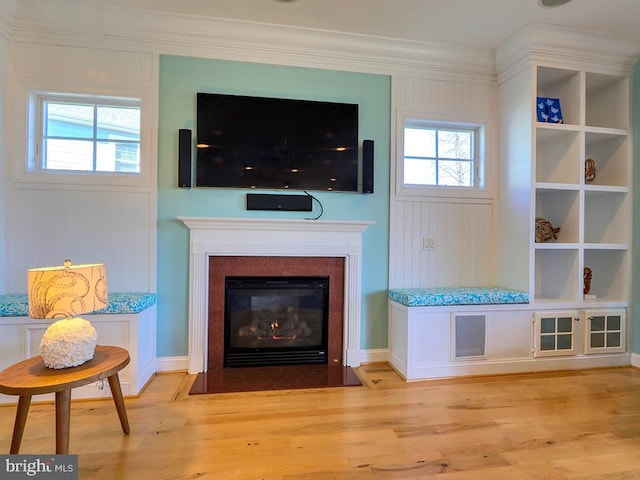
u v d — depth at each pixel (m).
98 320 2.23
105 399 2.23
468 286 3.07
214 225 2.64
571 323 2.82
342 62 2.87
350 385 2.49
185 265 2.69
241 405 2.17
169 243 2.67
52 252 2.53
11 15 2.42
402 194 2.97
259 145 2.75
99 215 2.59
